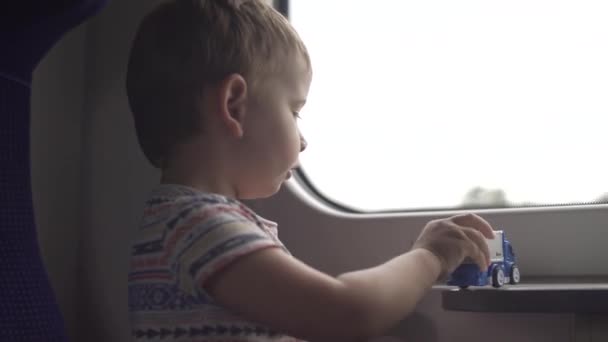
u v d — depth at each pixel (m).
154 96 0.76
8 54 0.60
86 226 1.33
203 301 0.67
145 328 0.70
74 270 1.32
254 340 0.67
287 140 0.75
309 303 0.61
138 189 1.28
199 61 0.73
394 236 1.09
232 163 0.73
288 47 0.77
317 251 1.14
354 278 0.64
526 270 1.00
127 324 1.26
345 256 1.12
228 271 0.61
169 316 0.68
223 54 0.73
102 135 1.33
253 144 0.74
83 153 1.34
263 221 0.76
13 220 0.60
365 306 0.62
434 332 1.03
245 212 0.68
